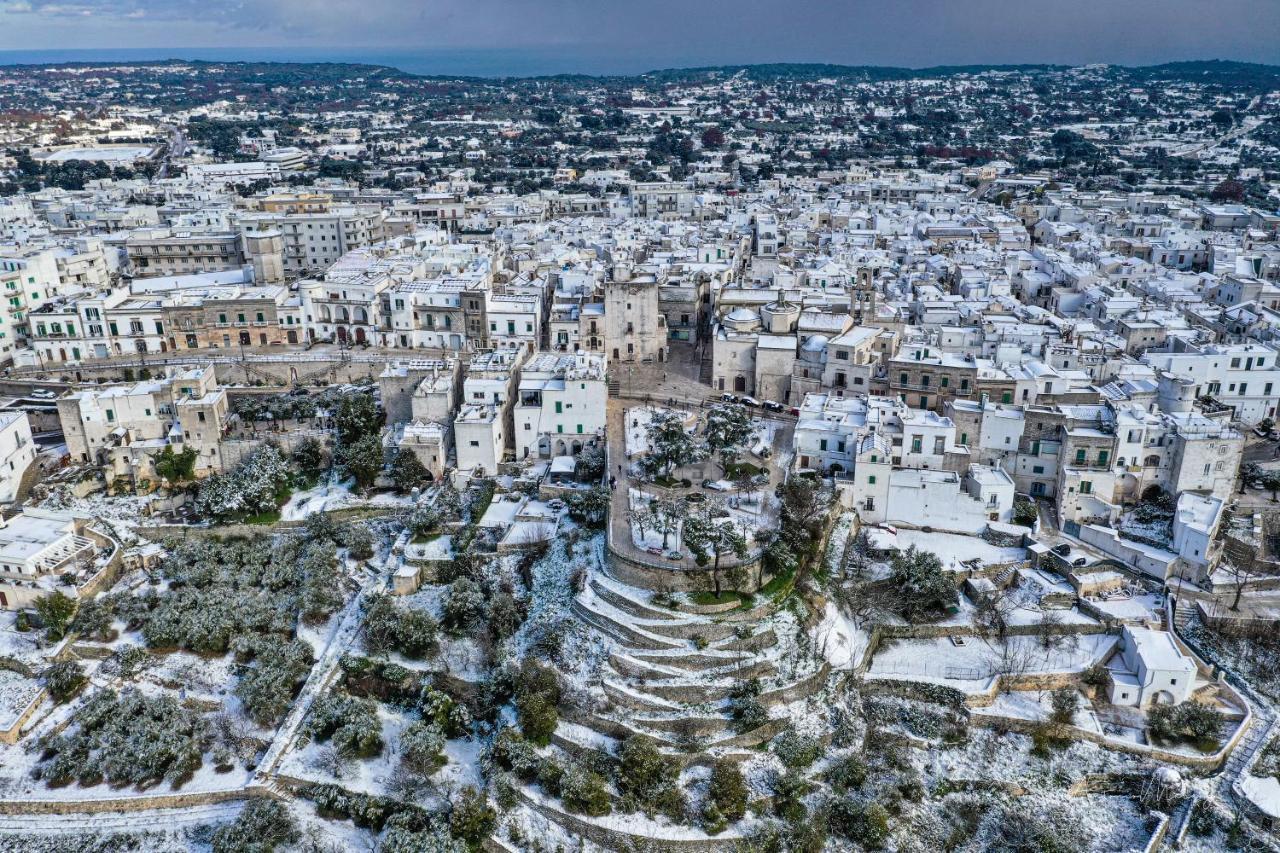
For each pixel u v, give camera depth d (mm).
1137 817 122688
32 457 196125
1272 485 176250
